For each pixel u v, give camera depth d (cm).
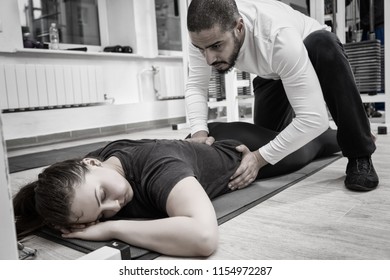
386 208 120
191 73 171
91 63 412
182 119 521
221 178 135
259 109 196
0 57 334
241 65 145
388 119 295
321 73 143
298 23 146
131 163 112
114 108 430
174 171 99
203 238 87
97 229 103
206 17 116
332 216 116
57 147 332
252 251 94
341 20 330
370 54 298
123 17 448
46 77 358
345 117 141
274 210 124
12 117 340
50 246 106
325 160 196
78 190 97
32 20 377
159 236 91
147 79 473
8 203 61
